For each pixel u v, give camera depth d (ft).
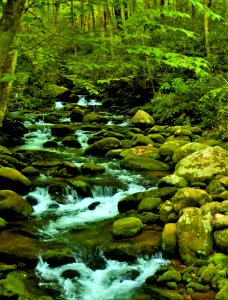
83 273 18.61
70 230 22.70
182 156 32.42
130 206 24.99
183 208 22.16
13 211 23.72
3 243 20.52
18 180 27.25
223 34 58.80
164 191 25.13
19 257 19.02
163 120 47.03
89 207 26.32
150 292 16.93
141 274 18.47
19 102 40.70
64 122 50.83
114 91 62.69
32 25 18.19
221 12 66.85
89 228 22.99
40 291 16.99
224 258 18.04
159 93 51.47
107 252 19.70
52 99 59.67
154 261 19.27
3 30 12.07
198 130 40.91
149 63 51.24
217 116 41.27
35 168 31.91
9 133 43.57
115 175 31.58
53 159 36.32
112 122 50.72
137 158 33.76
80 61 17.25
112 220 23.97
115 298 16.74
